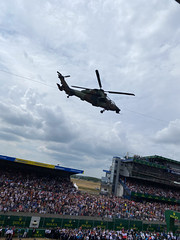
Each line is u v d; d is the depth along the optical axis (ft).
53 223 105.60
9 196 115.03
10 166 161.27
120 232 111.75
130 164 204.23
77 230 102.22
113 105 80.38
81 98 79.92
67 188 160.66
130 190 181.37
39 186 146.30
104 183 207.21
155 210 163.73
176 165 240.53
